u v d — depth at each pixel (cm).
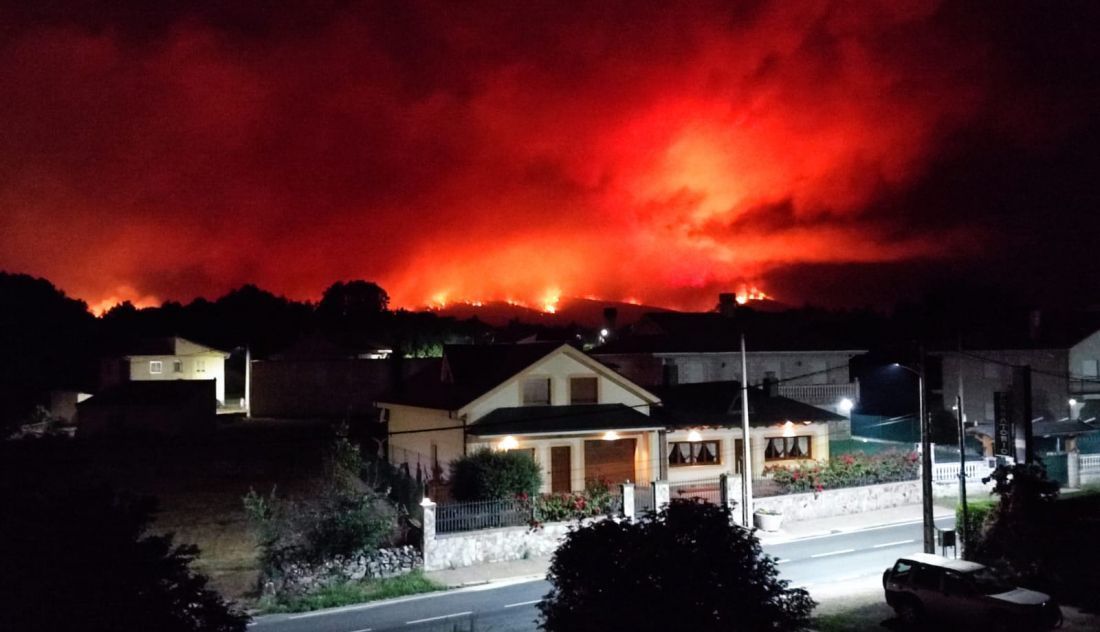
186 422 5294
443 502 3148
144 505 1034
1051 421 4650
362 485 2978
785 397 4384
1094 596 2159
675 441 3731
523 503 2816
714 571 1147
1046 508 2400
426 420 3769
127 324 9100
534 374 3512
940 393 5716
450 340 8288
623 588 1148
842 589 2333
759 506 3203
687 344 4778
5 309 7394
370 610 2220
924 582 1969
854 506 3394
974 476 3734
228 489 3684
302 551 2439
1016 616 1802
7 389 6188
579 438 3456
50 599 927
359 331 8731
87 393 6325
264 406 6606
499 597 2328
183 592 1020
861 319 8419
